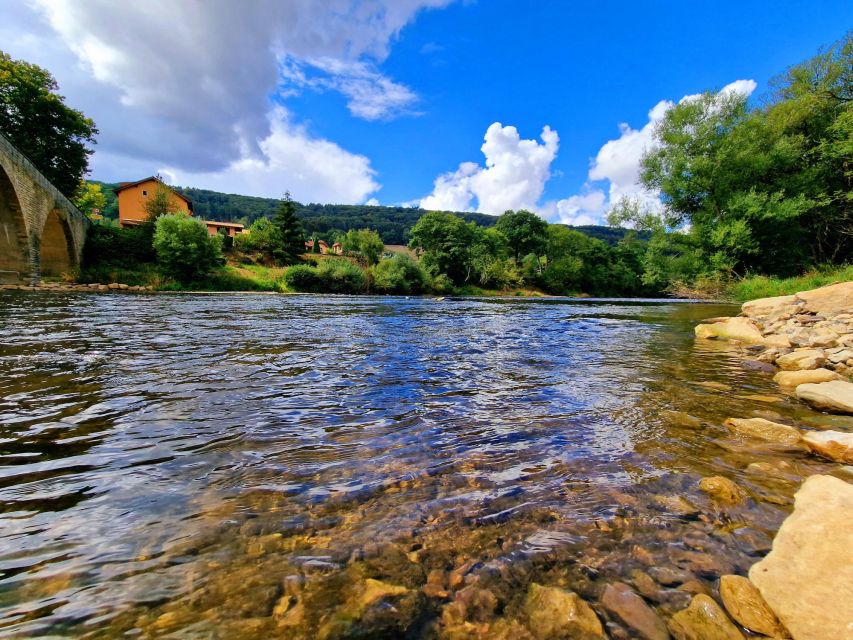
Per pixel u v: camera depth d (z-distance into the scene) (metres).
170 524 1.80
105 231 34.31
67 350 5.56
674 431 3.19
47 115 32.84
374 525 1.85
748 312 11.53
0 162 17.69
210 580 1.47
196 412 3.30
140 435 2.79
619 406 3.85
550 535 1.82
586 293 67.38
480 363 5.82
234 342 6.92
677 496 2.18
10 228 20.59
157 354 5.57
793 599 1.39
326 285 40.31
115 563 1.54
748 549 1.73
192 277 33.81
